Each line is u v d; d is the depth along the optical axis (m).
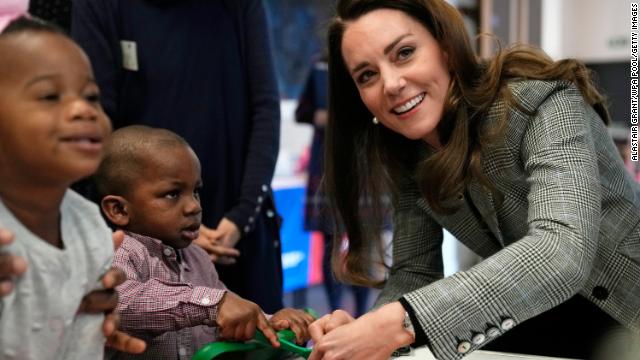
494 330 0.91
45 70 0.63
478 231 1.26
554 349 1.29
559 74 1.11
